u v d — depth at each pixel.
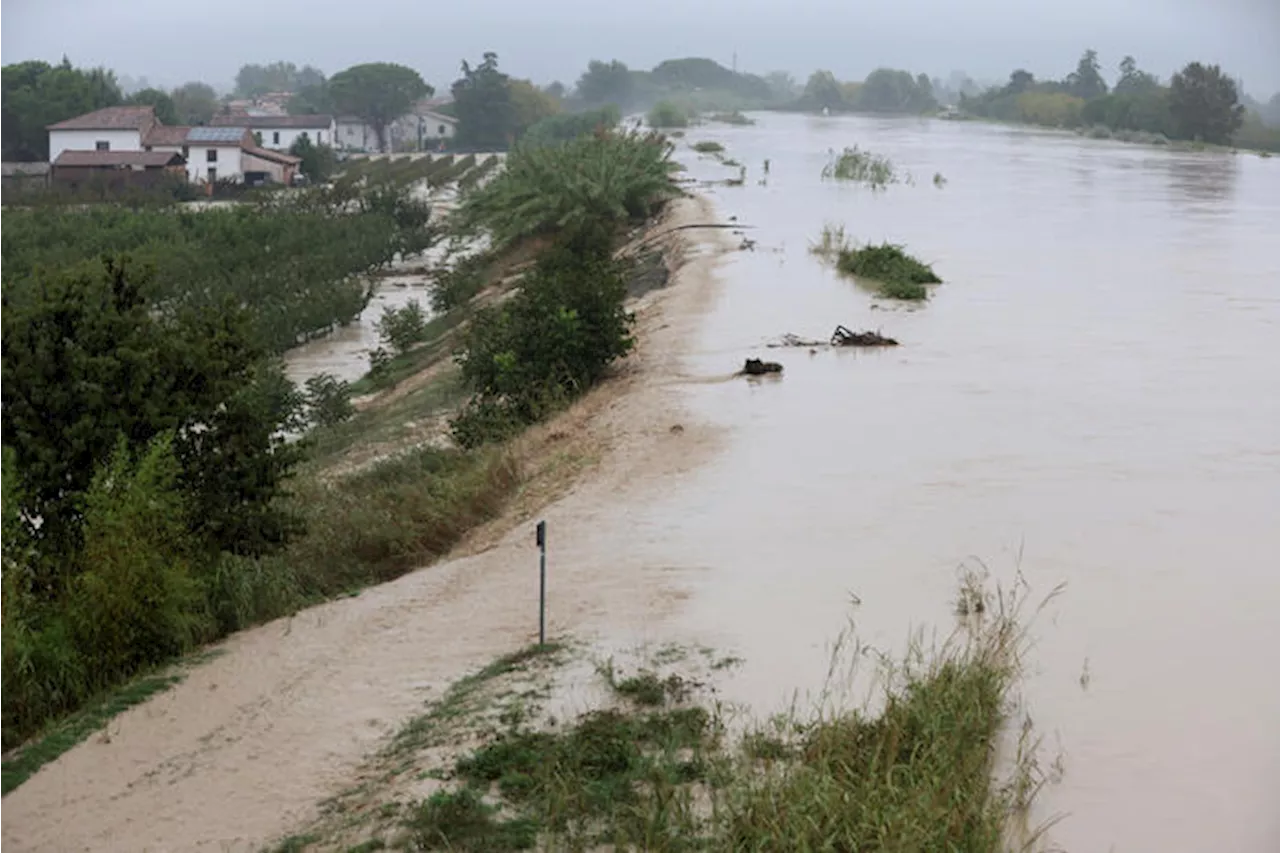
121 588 11.03
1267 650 10.08
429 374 28.52
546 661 10.20
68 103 97.31
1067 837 7.52
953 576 11.70
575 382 20.36
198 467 13.16
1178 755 8.45
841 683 9.45
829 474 14.88
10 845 8.10
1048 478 14.61
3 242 52.19
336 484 17.42
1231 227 41.62
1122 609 10.90
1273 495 14.00
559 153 46.03
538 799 8.00
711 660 10.00
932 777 7.71
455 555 13.87
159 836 8.09
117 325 13.07
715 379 19.78
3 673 10.21
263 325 36.00
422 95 140.88
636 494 14.55
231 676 10.65
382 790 8.34
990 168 70.50
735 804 7.65
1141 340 22.50
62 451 12.59
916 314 25.08
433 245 57.81
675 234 38.16
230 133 91.00
